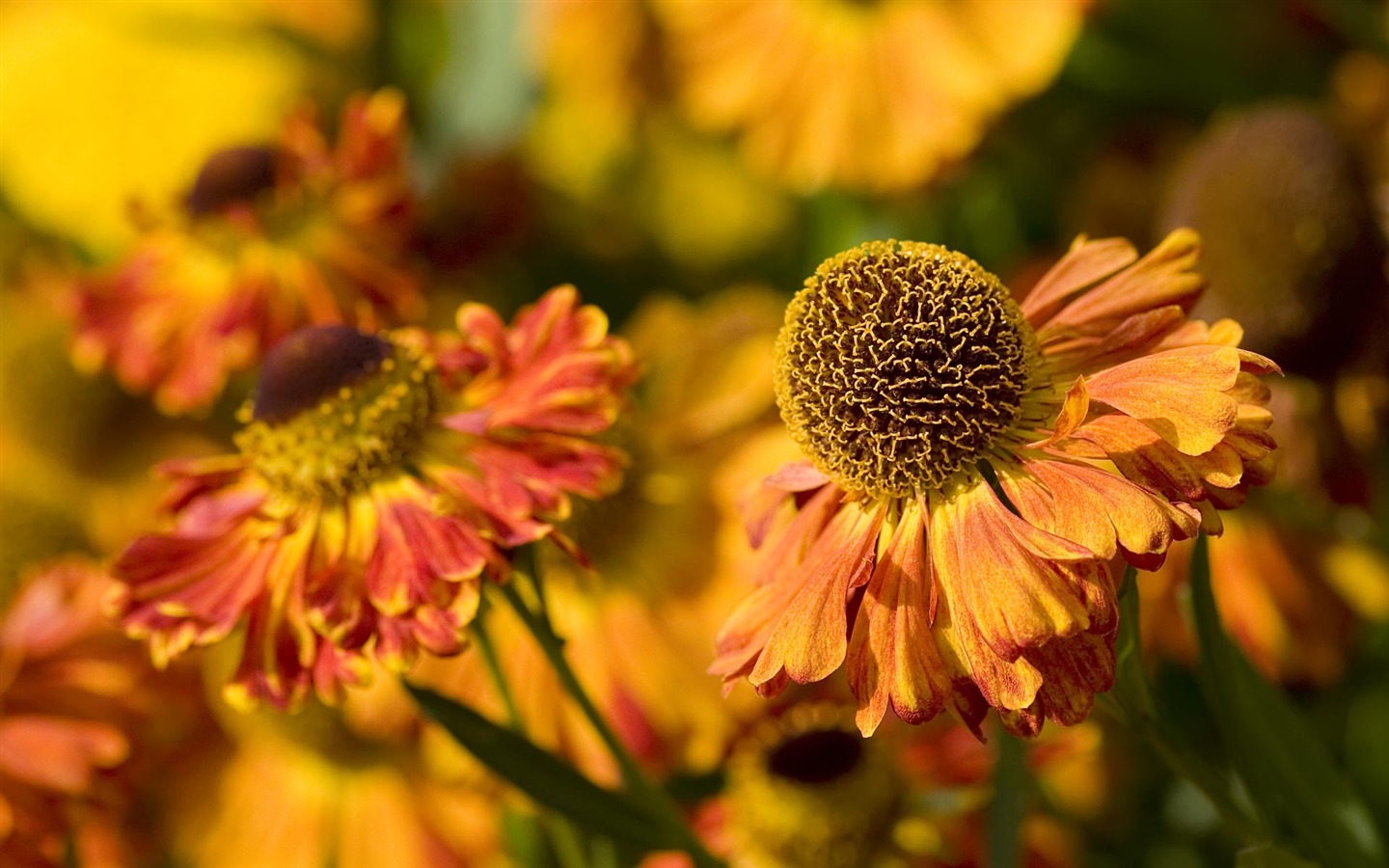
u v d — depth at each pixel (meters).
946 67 0.37
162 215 0.38
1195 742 0.35
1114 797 0.34
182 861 0.37
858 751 0.32
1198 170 0.35
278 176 0.37
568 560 0.34
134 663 0.33
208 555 0.29
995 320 0.27
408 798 0.37
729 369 0.35
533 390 0.29
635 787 0.29
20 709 0.33
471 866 0.37
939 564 0.26
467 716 0.28
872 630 0.26
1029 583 0.25
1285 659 0.34
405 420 0.29
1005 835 0.28
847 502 0.27
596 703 0.33
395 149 0.37
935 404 0.26
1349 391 0.34
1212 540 0.34
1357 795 0.28
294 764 0.38
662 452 0.35
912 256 0.27
